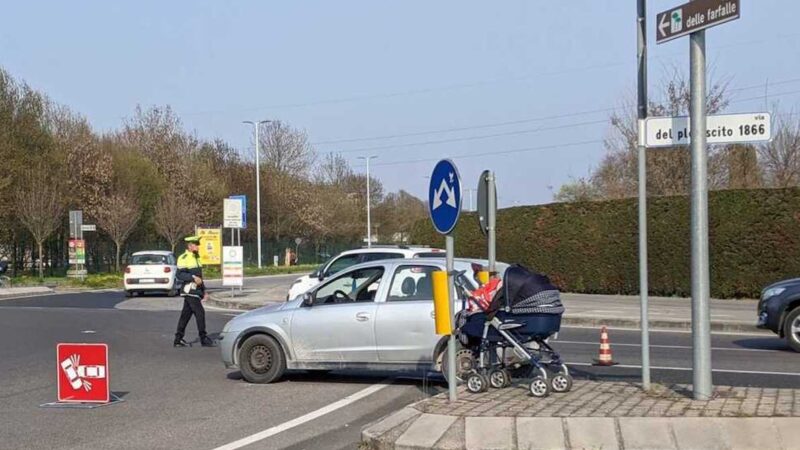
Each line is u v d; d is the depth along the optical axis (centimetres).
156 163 6212
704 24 768
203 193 6334
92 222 5334
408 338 1085
